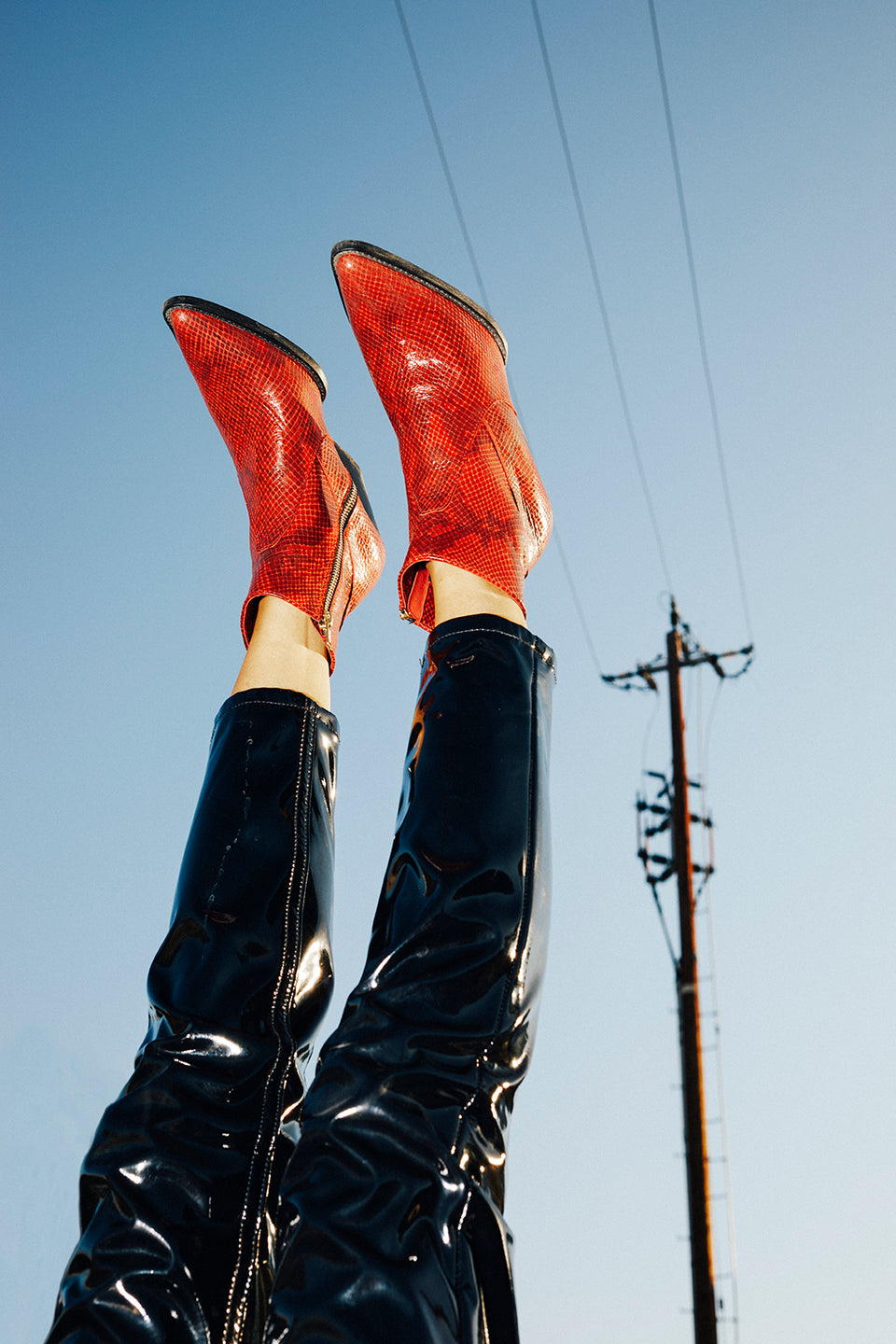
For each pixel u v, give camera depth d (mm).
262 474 2219
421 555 1807
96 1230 1585
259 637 2090
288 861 1872
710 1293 16578
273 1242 1628
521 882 1551
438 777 1609
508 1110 1500
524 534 1864
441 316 1958
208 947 1798
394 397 1942
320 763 1992
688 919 19641
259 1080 1717
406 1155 1372
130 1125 1655
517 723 1654
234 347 2275
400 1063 1435
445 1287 1325
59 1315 1539
